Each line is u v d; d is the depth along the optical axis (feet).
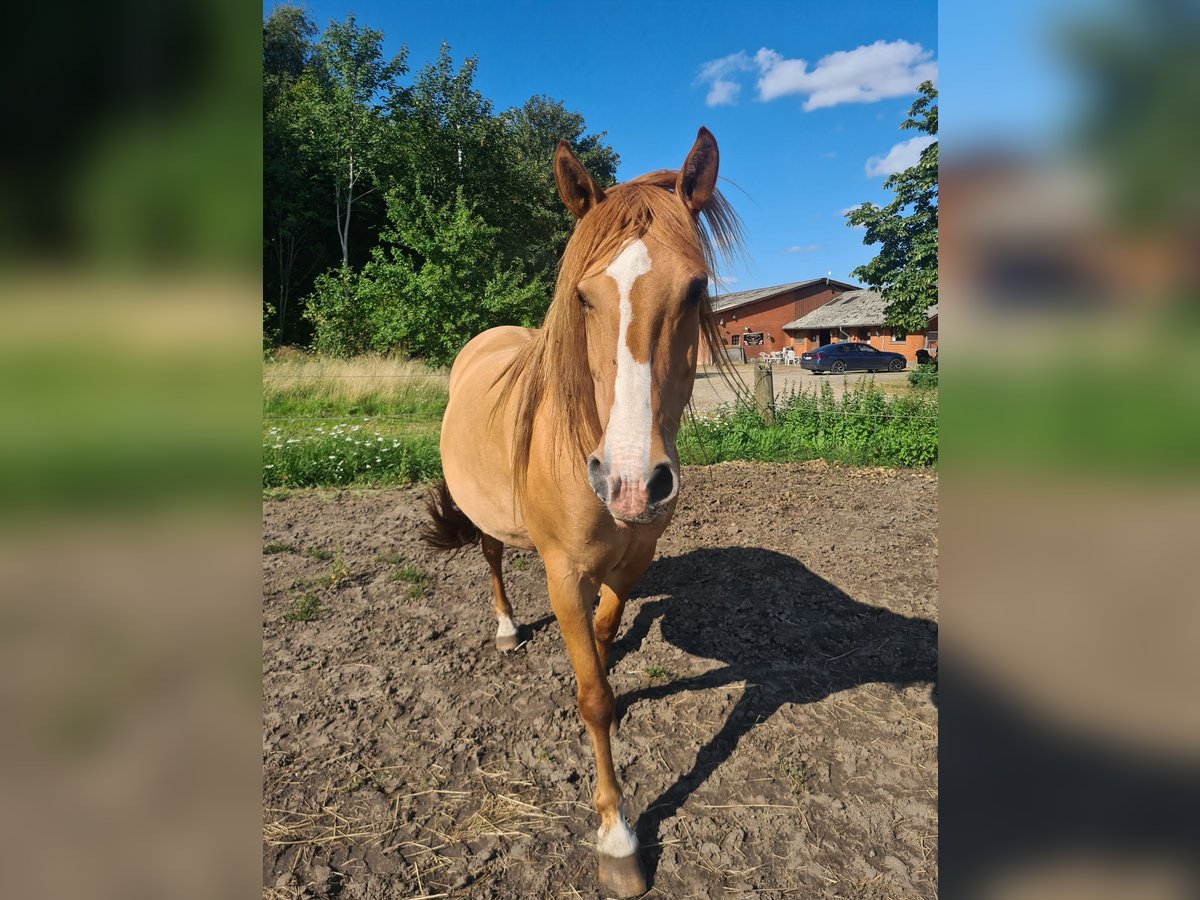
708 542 15.21
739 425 25.58
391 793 7.58
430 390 31.99
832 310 110.93
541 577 13.62
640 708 9.02
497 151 79.77
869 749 8.12
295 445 22.02
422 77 74.43
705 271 5.70
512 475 7.70
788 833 6.97
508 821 7.18
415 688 9.57
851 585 12.76
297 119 73.46
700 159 6.37
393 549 15.21
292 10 103.96
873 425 24.43
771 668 9.88
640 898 6.29
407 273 52.16
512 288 55.83
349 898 6.27
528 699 9.30
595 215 5.88
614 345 5.41
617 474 5.14
